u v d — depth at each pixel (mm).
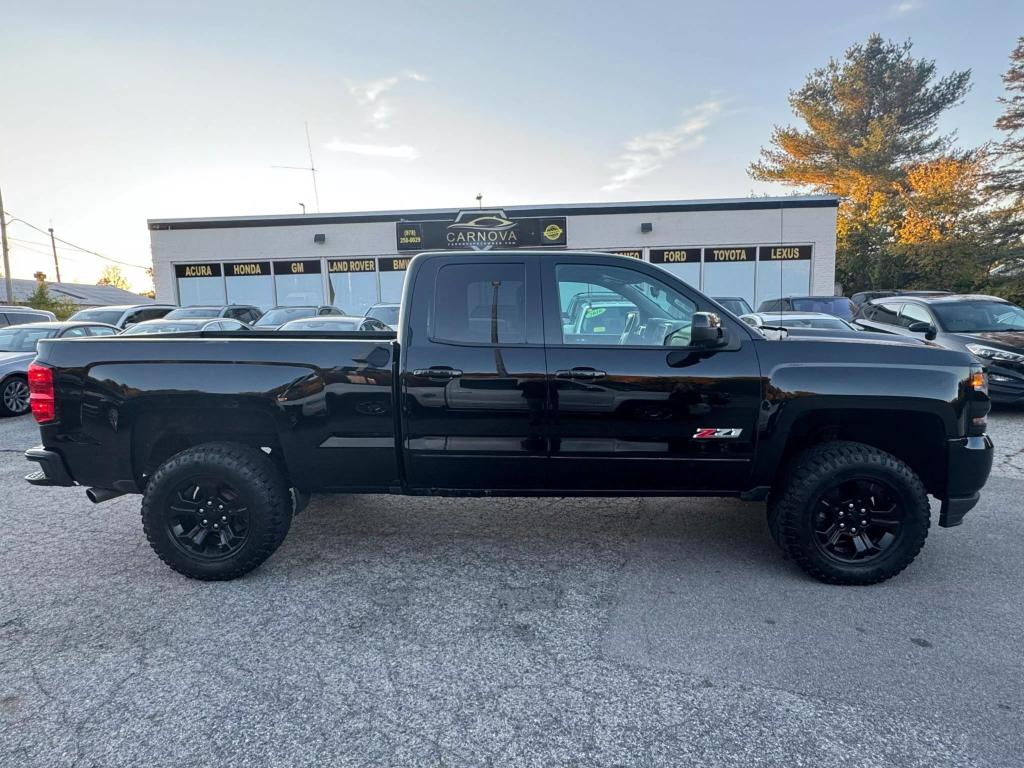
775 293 19625
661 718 2404
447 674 2705
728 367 3414
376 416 3504
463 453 3512
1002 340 7934
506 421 3475
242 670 2744
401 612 3252
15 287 44531
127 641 2980
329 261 20562
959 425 3414
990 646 2875
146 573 3740
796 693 2547
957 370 3430
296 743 2285
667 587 3506
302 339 3635
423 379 3457
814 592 3428
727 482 3547
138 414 3580
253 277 20703
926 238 26891
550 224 19844
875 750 2215
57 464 3572
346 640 2982
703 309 3523
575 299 3547
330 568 3799
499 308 3527
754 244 19484
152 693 2582
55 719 2424
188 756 2219
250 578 3658
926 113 35375
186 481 3516
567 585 3547
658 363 3422
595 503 4996
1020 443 6672
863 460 3363
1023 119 29219
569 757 2205
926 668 2707
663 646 2904
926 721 2365
